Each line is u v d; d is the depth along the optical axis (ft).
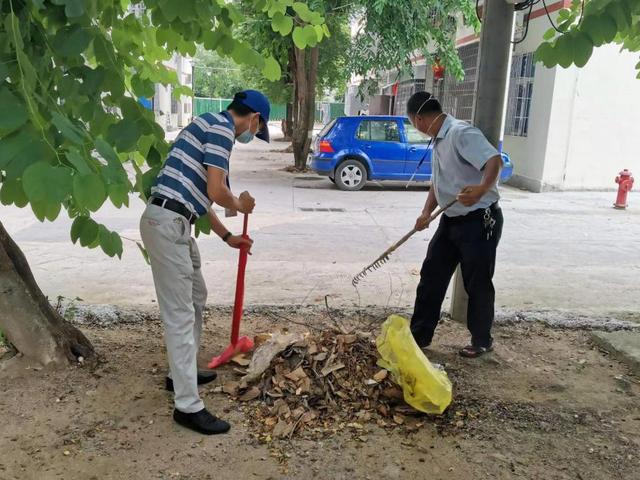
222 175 9.90
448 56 43.80
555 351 14.15
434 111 12.79
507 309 16.63
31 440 9.81
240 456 9.60
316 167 40.32
